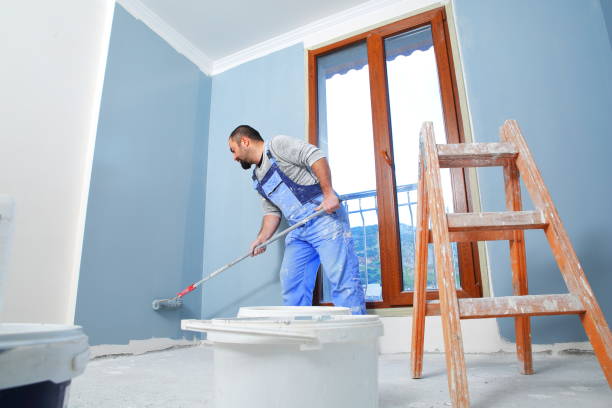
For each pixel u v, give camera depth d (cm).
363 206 251
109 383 131
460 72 214
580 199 175
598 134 177
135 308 212
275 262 238
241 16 256
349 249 186
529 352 130
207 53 293
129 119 225
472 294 187
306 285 204
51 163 187
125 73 226
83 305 186
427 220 134
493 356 171
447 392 111
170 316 233
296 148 189
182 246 249
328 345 74
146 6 245
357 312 177
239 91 286
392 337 198
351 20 255
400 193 243
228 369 75
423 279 134
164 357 195
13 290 166
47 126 188
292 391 70
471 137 204
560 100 188
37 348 38
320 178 183
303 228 194
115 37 223
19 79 179
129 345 205
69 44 203
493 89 202
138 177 225
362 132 251
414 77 238
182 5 245
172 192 248
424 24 231
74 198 195
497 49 206
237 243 255
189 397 112
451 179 204
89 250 192
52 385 41
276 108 266
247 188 262
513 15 207
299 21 263
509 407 92
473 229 103
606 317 162
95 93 213
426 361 165
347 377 76
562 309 91
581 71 186
